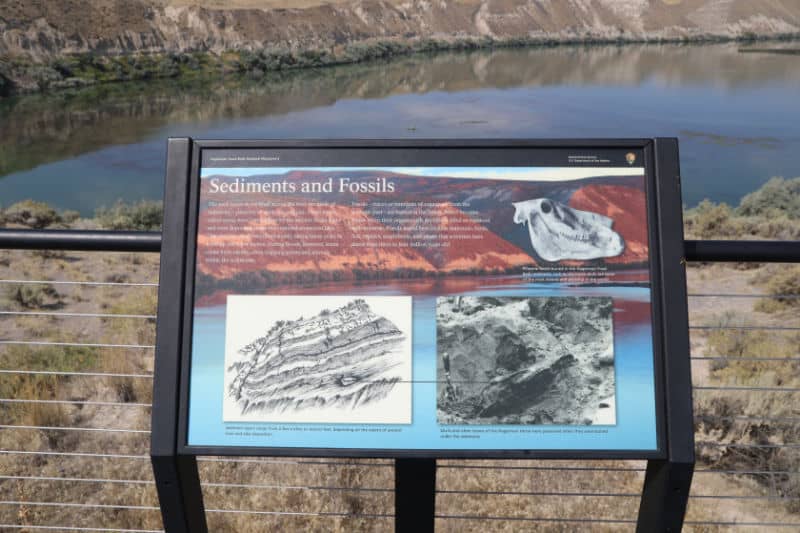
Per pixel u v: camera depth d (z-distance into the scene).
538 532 2.70
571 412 1.49
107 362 5.17
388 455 1.48
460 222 1.53
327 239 1.53
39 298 8.51
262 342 1.51
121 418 4.34
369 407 1.49
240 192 1.54
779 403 4.25
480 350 1.50
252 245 1.53
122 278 9.76
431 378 1.50
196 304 1.52
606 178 1.54
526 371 1.50
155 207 19.14
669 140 1.53
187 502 1.56
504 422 1.49
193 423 1.50
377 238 1.52
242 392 1.50
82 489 3.14
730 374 5.14
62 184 19.69
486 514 2.81
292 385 1.50
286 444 1.49
